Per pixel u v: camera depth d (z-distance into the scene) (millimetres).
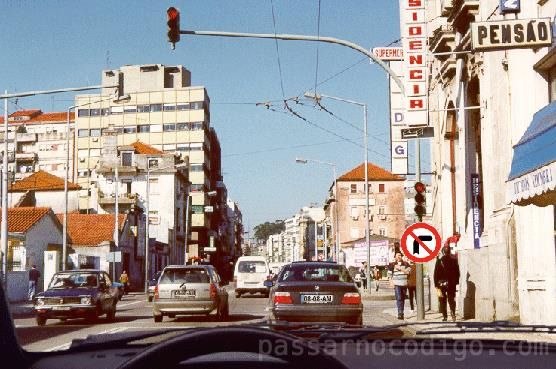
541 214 15133
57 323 24547
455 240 22500
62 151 131500
